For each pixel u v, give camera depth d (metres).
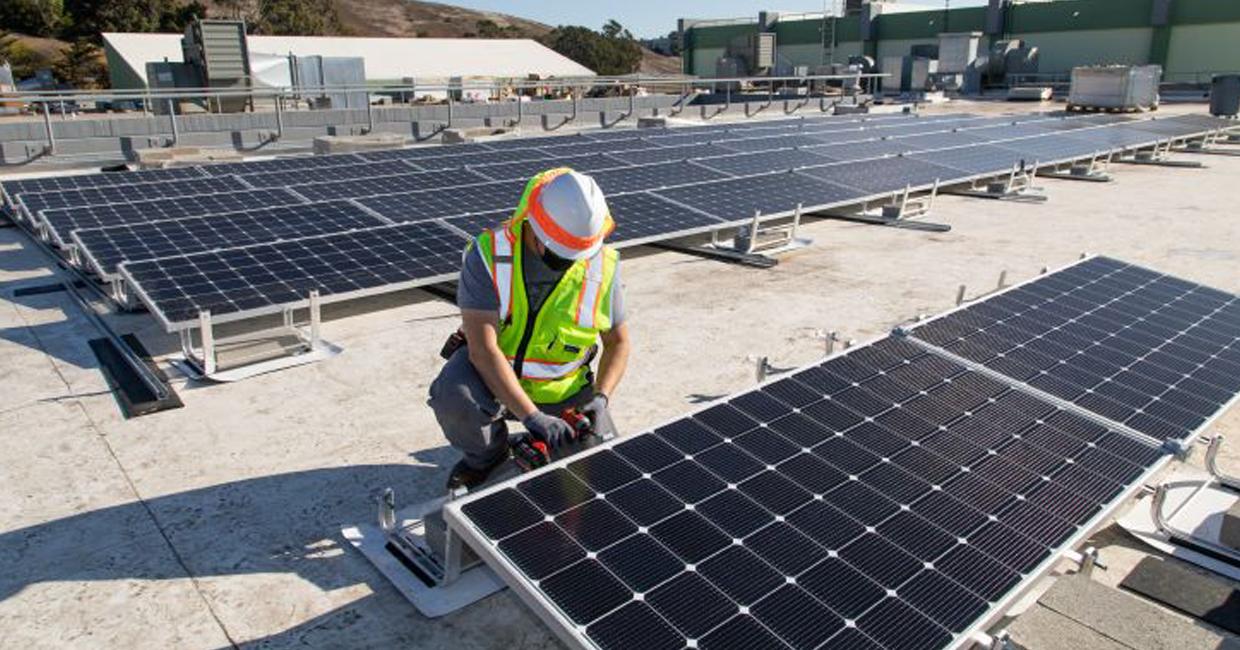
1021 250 10.98
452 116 24.86
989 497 3.79
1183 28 49.84
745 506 3.59
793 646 2.87
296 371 6.81
